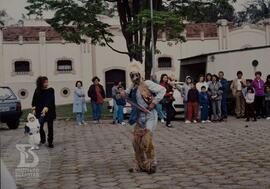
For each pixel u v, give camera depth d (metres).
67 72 44.94
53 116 12.62
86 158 10.58
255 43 46.81
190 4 28.03
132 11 27.55
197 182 7.63
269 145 11.64
